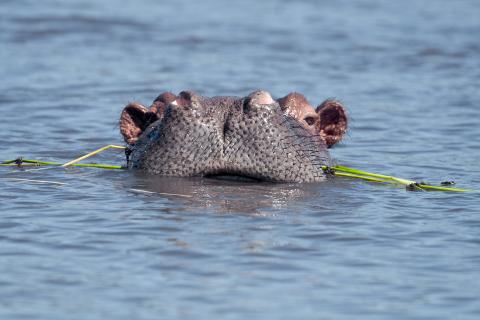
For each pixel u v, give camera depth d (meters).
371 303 31.14
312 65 83.31
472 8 113.38
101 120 62.47
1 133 57.34
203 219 38.94
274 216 39.72
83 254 34.94
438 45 91.75
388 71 81.75
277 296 31.52
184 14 104.56
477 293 32.06
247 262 34.34
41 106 65.88
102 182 44.97
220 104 43.72
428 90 74.81
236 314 30.08
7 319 29.41
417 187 46.00
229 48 89.19
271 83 75.69
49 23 95.50
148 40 91.31
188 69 80.25
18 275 32.88
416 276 33.59
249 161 42.97
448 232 38.56
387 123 64.06
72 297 31.16
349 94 72.94
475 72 81.69
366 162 53.09
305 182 44.84
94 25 96.12
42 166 48.81
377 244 36.81
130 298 31.12
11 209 40.47
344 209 41.47
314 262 34.62
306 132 46.00
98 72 78.31
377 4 115.31
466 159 54.19
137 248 35.47
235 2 113.62
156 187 43.03
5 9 101.19
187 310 30.28
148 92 71.94
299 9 110.62
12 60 81.69
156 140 44.38
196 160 43.34
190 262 34.19
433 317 30.16
